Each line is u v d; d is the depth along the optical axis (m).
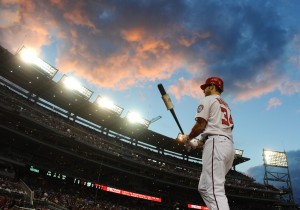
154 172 63.75
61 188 50.50
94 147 55.25
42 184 48.09
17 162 45.53
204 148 3.70
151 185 65.50
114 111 60.97
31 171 49.78
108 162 58.84
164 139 70.00
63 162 56.16
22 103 50.41
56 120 55.16
